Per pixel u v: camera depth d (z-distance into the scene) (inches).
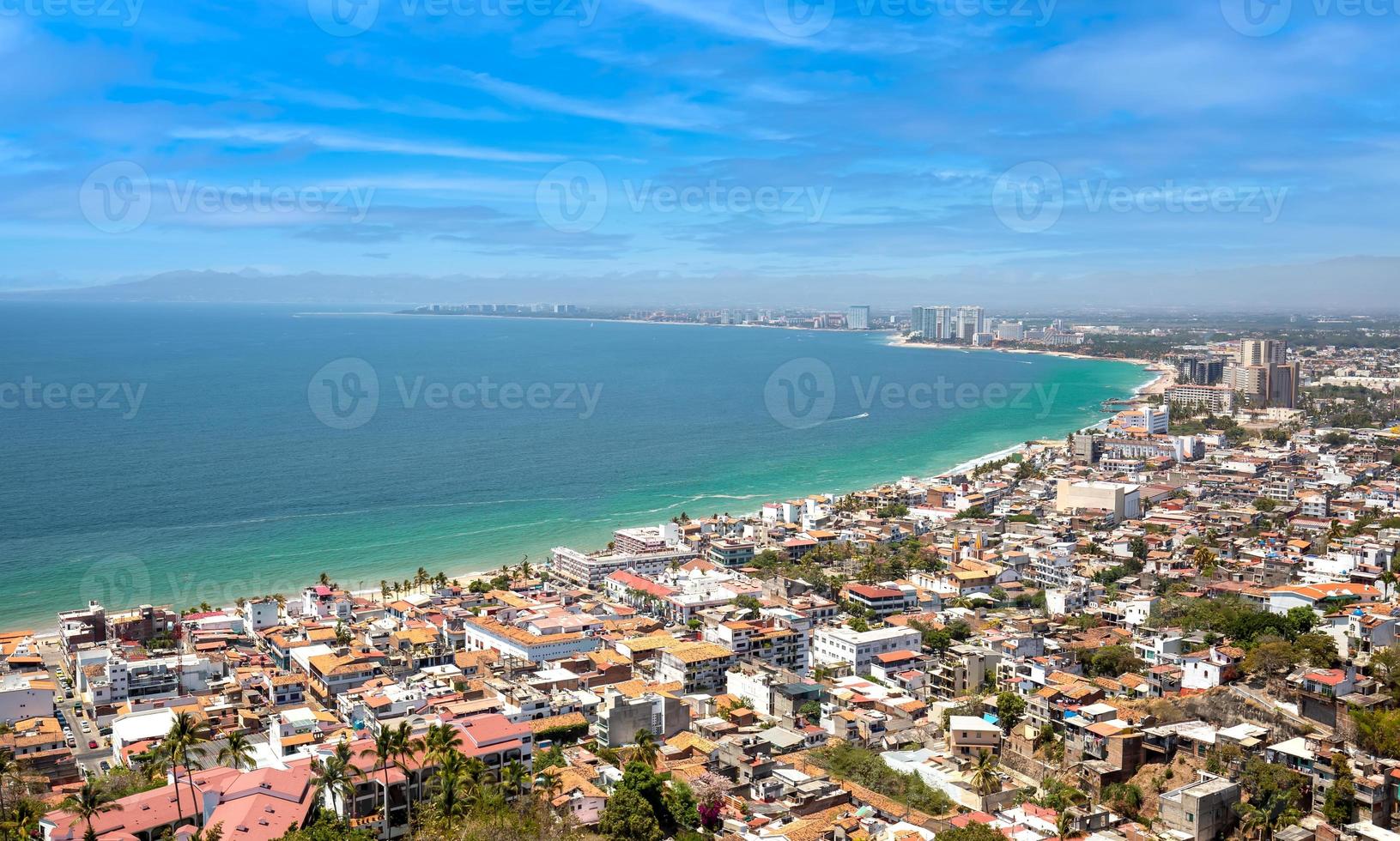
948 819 6318.9
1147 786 6732.3
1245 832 6117.1
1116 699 7859.3
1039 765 7278.5
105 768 7598.4
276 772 6540.4
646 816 6097.4
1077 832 6082.7
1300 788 6328.7
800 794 6732.3
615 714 7755.9
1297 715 7367.1
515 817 6008.9
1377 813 6053.2
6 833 5900.6
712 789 6702.8
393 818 6294.3
